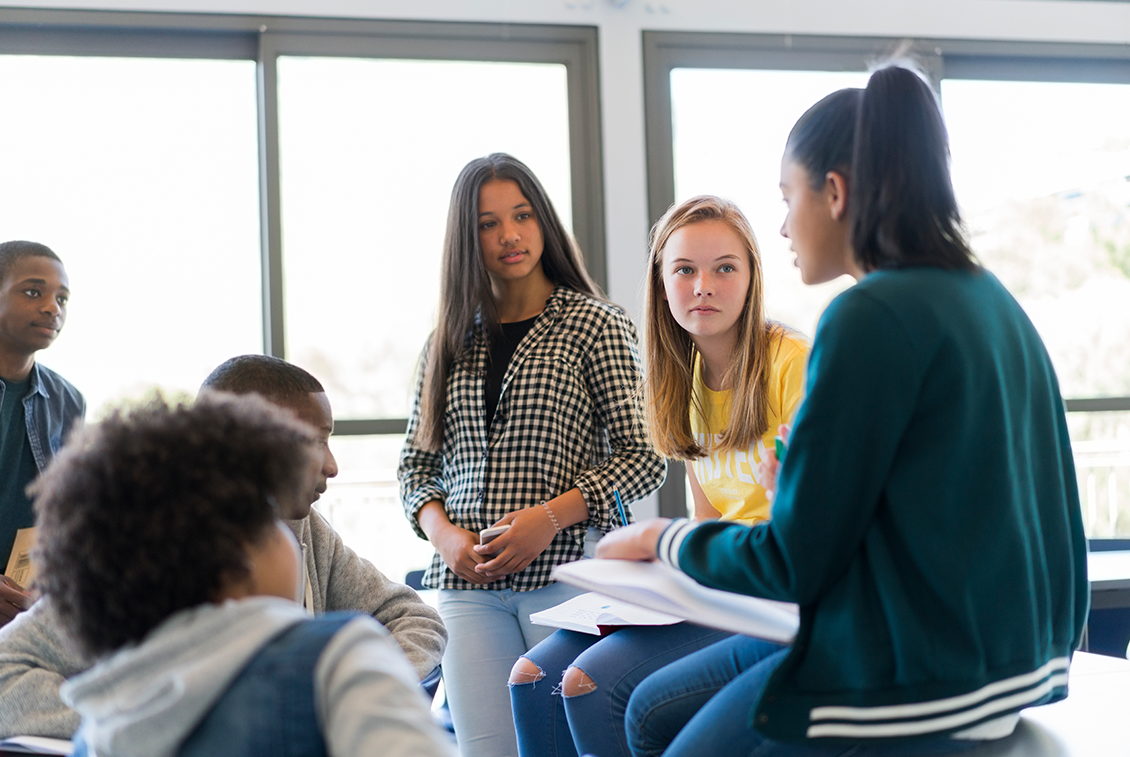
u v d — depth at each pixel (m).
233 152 3.29
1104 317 3.84
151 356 3.21
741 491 1.66
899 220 0.99
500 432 2.02
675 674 1.26
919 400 0.91
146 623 0.69
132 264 3.20
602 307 2.09
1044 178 3.80
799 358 1.56
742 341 1.62
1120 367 3.85
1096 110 3.84
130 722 0.67
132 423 0.73
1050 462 1.04
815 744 0.93
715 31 3.54
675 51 3.52
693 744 1.04
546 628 1.92
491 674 1.82
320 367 3.32
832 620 0.93
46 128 3.15
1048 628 1.00
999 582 0.93
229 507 0.71
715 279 1.59
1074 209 3.82
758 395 1.58
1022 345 1.02
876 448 0.91
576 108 3.44
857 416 0.90
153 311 3.22
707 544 1.02
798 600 0.93
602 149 3.45
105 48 3.19
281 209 3.27
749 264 1.63
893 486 0.92
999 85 3.78
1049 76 3.80
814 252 1.10
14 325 2.29
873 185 1.00
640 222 3.46
